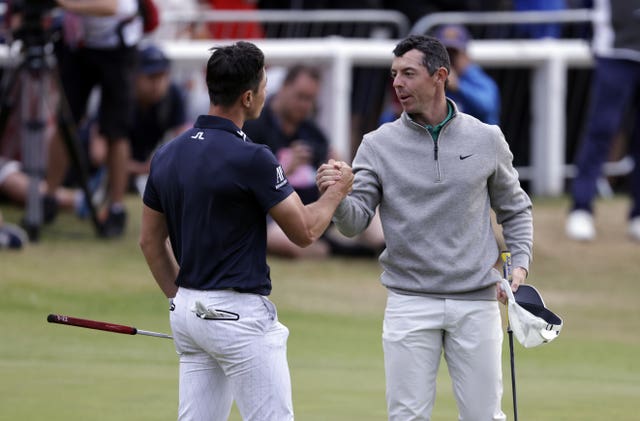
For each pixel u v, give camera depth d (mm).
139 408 21938
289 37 46562
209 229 15680
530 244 18109
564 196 47875
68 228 40500
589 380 26812
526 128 47875
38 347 28078
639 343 32062
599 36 40312
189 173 15797
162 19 45156
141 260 37719
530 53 46906
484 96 37594
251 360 15727
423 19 45781
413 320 17547
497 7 48562
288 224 16047
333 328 32062
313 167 37938
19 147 42406
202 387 16281
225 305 15680
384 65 45562
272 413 15789
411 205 17609
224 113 16141
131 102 38531
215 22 45531
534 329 17062
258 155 15734
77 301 32906
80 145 38719
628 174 49438
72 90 38062
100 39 37125
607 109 41031
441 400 24219
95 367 26078
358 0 46969
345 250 39969
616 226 43719
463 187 17422
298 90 37094
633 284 38688
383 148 17875
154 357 27688
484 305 17531
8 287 33438
